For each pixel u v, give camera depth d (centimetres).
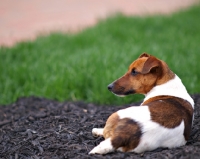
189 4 2233
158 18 1748
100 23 1670
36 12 2103
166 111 616
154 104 629
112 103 1023
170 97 657
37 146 700
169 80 675
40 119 841
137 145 596
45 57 1277
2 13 2081
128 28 1599
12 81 1121
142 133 594
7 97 1068
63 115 841
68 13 2078
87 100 1047
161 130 599
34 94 1062
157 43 1419
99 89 1055
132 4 2314
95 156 600
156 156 592
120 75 1066
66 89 1067
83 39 1444
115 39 1498
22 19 1961
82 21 1892
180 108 636
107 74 1076
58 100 1043
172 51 1309
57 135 734
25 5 2272
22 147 708
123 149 602
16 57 1314
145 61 654
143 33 1555
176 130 609
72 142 702
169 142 611
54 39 1453
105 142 606
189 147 620
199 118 774
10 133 781
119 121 608
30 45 1380
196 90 1033
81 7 2227
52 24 1852
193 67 1159
